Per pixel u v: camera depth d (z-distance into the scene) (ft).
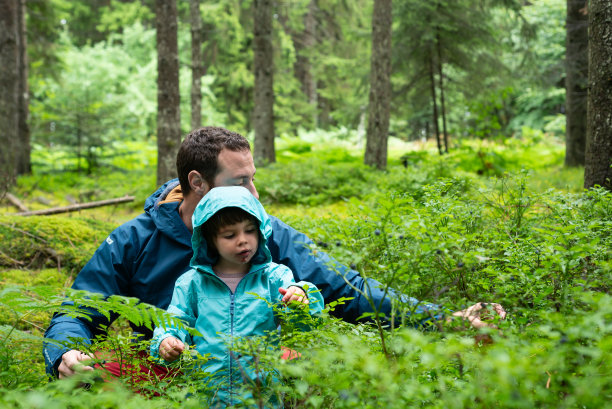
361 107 59.26
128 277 9.38
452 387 5.15
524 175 10.46
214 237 7.80
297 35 101.35
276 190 33.35
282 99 89.97
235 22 79.97
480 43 47.93
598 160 13.30
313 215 19.49
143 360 6.90
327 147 60.54
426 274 6.86
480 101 49.32
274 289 8.25
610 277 6.41
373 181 32.91
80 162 55.47
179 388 6.10
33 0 55.88
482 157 42.09
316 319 6.69
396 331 5.88
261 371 6.15
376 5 38.83
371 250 6.70
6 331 7.19
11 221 18.94
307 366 4.70
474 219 9.21
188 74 86.94
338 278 8.62
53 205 37.40
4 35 40.32
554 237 7.15
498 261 7.87
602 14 13.17
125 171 56.13
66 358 7.04
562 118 74.69
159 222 9.26
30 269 17.31
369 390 4.57
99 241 19.63
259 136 45.85
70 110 55.42
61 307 6.63
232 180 8.95
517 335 5.23
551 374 4.85
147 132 84.48
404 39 48.16
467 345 4.37
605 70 13.10
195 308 8.14
